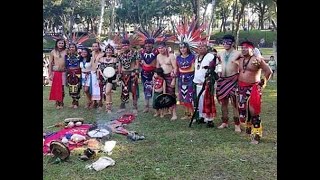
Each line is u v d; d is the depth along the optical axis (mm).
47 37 14656
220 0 19078
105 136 4668
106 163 3625
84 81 6691
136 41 6422
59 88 6723
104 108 6562
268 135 4637
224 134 4770
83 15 21578
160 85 5664
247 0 15156
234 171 3457
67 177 3377
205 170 3506
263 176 3303
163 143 4430
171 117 5832
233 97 4836
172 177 3350
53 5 19734
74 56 6691
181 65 5496
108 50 6191
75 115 6113
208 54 5117
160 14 20703
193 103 5469
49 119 5844
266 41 17875
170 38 6152
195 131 4957
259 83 4379
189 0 19641
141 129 5117
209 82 5039
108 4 21703
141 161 3803
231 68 4824
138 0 20969
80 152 4098
